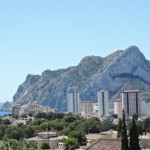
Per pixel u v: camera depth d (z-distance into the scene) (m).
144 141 81.44
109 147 77.50
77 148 169.88
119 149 76.50
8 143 154.62
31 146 165.75
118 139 79.38
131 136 75.56
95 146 78.62
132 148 75.19
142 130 190.00
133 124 75.94
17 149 154.62
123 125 75.69
